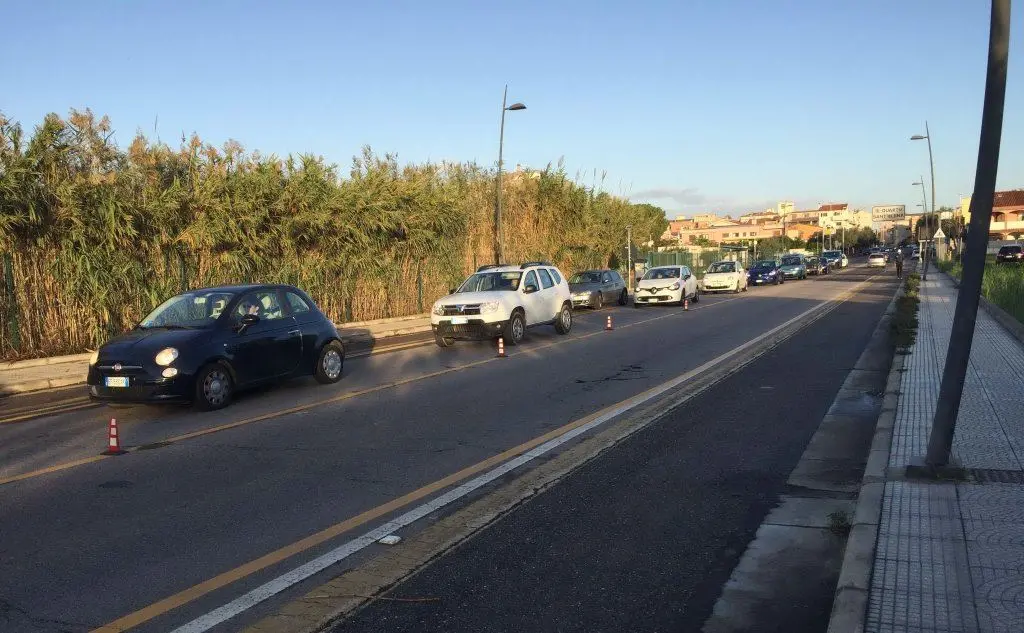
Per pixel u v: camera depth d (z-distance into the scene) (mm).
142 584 4551
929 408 8414
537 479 6535
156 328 10477
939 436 5941
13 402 11484
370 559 4879
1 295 14867
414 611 4141
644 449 7469
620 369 12773
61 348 15812
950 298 26141
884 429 7430
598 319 24047
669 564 4727
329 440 8188
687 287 28766
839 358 13398
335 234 22672
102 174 16422
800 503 5828
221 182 18766
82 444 8273
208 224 18203
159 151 18312
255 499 6168
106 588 4504
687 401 9820
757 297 32406
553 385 11367
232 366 10312
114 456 7664
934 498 5363
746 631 3881
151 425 9195
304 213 20906
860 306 25688
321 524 5551
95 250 16156
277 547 5113
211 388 10008
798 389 10516
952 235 78688
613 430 8266
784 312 23906
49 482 6738
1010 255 61500
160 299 17266
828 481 6367
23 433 9031
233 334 10453
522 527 5402
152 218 17250
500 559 4840
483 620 4027
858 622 3666
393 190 25203
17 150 15164
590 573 4605
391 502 6023
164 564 4852
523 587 4422
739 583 4445
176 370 9562
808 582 4449
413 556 4918
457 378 12367
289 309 11703
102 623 4059
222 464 7266
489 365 13844
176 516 5777
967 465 6121
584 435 8086
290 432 8617
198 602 4297
